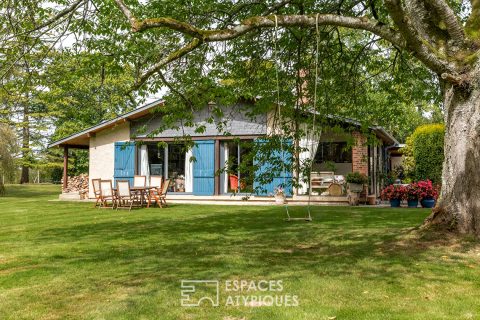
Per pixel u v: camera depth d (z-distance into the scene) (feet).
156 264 17.47
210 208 44.21
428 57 16.31
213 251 20.11
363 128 29.32
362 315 10.92
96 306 12.15
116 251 20.65
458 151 19.30
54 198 65.26
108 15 24.22
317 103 27.81
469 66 17.66
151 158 57.36
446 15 17.61
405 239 19.76
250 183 27.14
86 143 65.67
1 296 13.29
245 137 52.44
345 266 16.21
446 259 16.51
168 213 39.27
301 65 26.32
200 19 23.73
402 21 14.39
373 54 31.14
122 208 45.37
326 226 27.91
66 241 23.94
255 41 25.32
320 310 11.38
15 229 29.45
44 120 97.50
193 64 24.45
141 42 23.81
